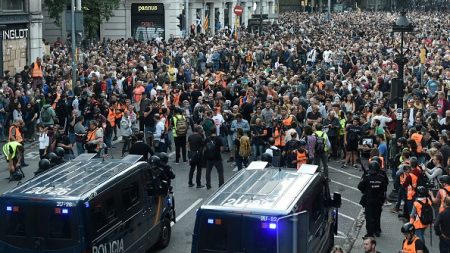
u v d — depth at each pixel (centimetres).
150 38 6694
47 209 1362
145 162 1662
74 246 1353
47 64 3919
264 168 1555
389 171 2489
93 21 5516
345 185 2389
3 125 2998
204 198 2208
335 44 5503
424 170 1889
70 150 2356
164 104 2891
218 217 1266
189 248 1764
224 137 2730
